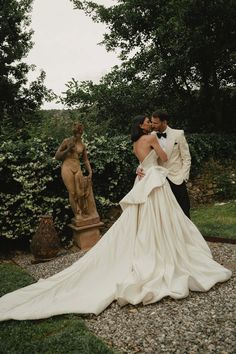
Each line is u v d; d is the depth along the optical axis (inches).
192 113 506.0
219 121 492.4
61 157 225.1
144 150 164.1
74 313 131.0
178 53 447.5
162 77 476.7
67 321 126.4
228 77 487.8
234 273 159.8
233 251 192.5
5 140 279.3
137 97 476.7
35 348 110.6
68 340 112.7
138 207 154.1
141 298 132.0
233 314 121.6
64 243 256.5
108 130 394.3
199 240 161.3
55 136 287.7
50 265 202.1
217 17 408.2
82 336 114.5
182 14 403.9
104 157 277.3
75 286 144.6
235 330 111.3
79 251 225.3
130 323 122.6
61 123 315.3
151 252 144.4
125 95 486.6
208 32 422.6
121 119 484.1
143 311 129.3
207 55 440.1
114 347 109.9
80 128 227.8
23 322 127.7
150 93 483.2
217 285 146.2
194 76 497.0
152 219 148.8
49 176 248.4
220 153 413.1
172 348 105.8
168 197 154.9
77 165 230.7
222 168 395.5
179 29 411.2
